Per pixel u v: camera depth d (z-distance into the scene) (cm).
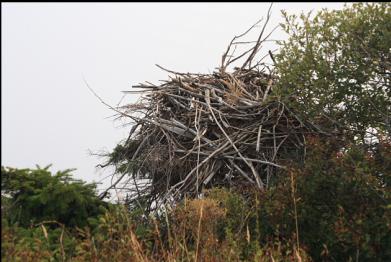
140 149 4112
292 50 3488
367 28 3375
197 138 3678
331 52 3403
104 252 2330
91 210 3250
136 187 3966
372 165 2745
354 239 2528
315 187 2755
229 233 2495
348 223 2580
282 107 3700
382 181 2747
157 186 3919
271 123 3747
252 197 3177
